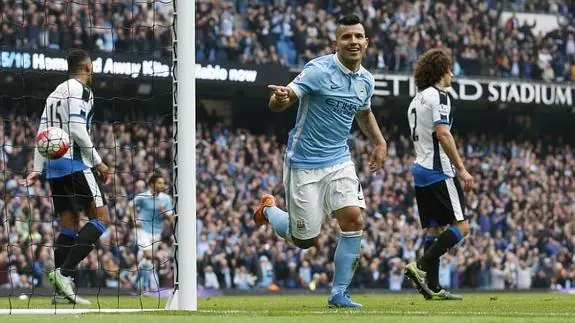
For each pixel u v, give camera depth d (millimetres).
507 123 34438
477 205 29938
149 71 27453
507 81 32031
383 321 6605
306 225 9039
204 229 25625
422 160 11500
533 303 10578
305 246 9281
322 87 8734
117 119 28484
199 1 29547
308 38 30656
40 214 23828
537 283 29531
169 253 22578
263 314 7566
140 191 25000
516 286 28953
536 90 32344
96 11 27562
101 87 28391
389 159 30953
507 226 30172
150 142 28172
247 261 25625
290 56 30297
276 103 8641
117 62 27188
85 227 10758
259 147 29094
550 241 30484
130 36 27734
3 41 25938
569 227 31406
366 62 31094
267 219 9766
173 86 8781
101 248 23484
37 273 22969
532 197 31922
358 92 8914
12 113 26625
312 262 25953
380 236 27734
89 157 10797
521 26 33531
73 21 27203
